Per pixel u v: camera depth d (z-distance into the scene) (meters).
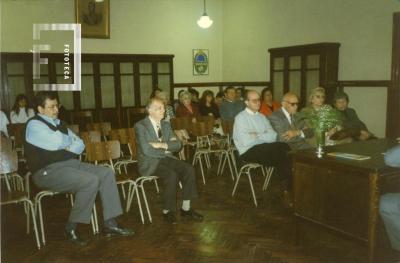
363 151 3.37
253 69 9.76
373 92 6.86
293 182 3.42
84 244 3.52
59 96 8.61
